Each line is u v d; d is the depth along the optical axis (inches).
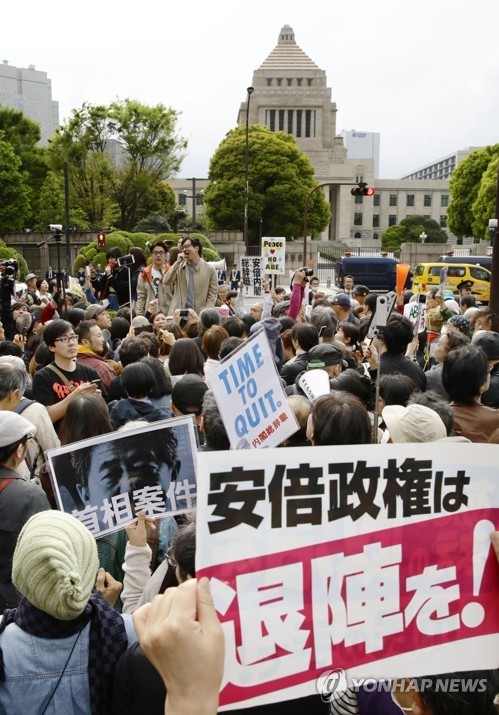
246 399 114.7
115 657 72.7
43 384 195.0
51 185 1828.2
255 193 2166.6
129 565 104.9
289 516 58.8
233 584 57.3
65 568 69.1
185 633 46.9
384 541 60.7
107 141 1824.6
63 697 70.7
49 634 71.4
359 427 107.2
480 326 275.3
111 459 106.1
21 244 1728.6
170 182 3779.5
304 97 3540.8
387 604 60.2
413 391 167.8
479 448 62.2
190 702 46.3
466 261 1387.8
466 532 62.1
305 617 58.4
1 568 108.7
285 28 3705.7
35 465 156.7
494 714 67.1
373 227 4106.8
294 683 57.7
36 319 418.6
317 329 251.6
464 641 60.9
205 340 215.6
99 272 978.7
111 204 1818.4
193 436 108.1
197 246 367.2
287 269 2290.8
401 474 61.2
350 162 3661.4
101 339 235.8
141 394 167.8
